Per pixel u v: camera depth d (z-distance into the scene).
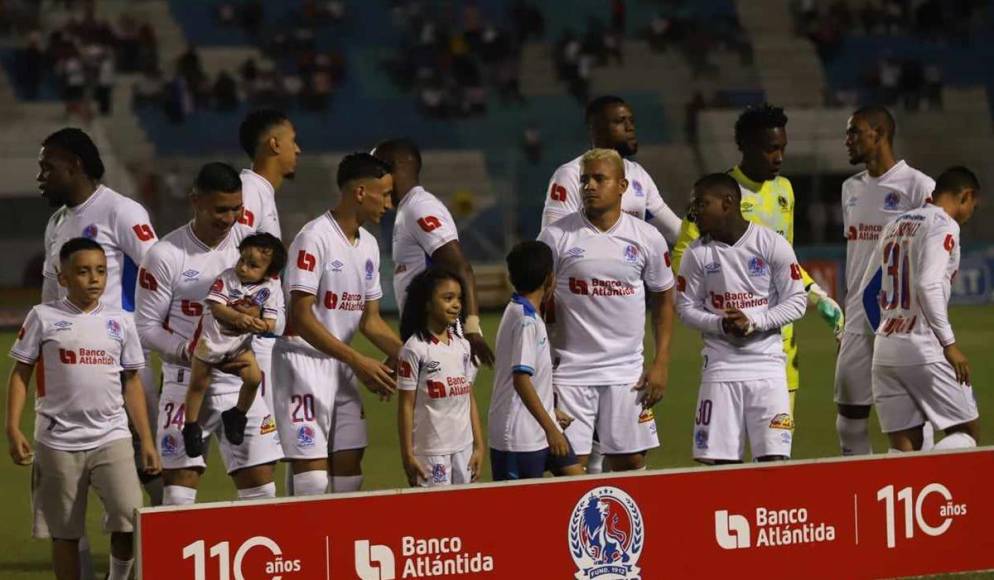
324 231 22.84
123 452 20.52
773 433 23.77
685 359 56.88
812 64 106.81
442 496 18.36
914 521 20.64
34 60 95.00
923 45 109.06
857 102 103.25
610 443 23.97
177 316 22.25
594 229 23.73
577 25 108.38
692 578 19.44
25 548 25.69
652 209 27.47
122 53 97.81
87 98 95.31
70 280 20.17
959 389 25.81
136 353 20.69
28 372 20.20
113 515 20.39
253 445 22.16
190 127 94.75
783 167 87.12
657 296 24.31
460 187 91.00
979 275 80.81
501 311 80.50
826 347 59.78
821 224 86.81
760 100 102.06
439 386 22.08
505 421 22.70
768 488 19.81
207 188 21.81
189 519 17.33
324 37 104.25
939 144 99.50
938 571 20.77
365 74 101.75
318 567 17.88
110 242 22.94
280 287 21.95
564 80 103.50
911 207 27.14
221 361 21.47
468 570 18.50
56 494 20.27
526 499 18.73
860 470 20.33
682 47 106.56
